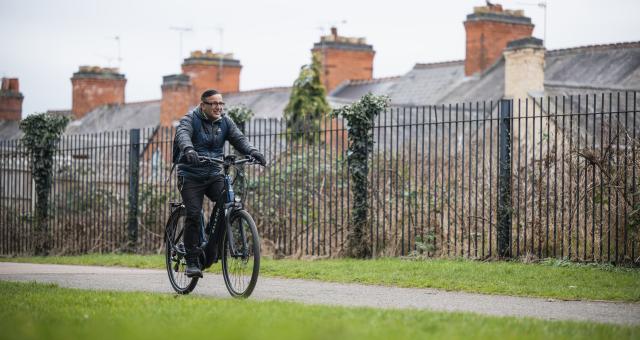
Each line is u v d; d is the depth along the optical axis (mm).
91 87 84062
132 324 9812
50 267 23219
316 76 45594
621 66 52844
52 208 31844
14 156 33062
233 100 73812
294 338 7961
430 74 65000
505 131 21000
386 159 24328
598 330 9844
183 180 14469
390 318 10391
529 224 21062
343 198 24172
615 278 17047
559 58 57438
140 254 28422
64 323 10188
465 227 22031
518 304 13828
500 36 59844
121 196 30328
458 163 23344
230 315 10547
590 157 19375
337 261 22234
